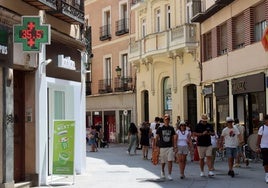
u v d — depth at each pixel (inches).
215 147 744.3
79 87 730.2
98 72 1839.3
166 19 1427.2
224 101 1103.6
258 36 945.5
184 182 631.2
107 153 1234.0
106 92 1769.2
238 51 1018.7
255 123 953.5
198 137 684.1
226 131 684.7
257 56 927.7
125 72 1704.0
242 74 997.8
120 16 1713.8
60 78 654.5
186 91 1363.2
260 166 808.3
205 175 699.4
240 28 1034.1
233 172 678.5
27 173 587.2
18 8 550.3
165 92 1481.3
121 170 788.6
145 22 1552.7
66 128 606.5
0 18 509.0
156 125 939.3
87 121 1892.2
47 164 610.5
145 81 1565.0
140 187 586.6
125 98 1681.8
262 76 902.4
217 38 1144.2
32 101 592.4
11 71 530.3
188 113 1362.0
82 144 735.1
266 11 890.1
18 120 585.3
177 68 1384.1
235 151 682.8
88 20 1903.3
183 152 674.2
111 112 1756.9
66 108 725.3
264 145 614.2
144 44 1489.9
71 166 605.0
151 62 1503.4
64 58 656.4
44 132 597.6
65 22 680.4
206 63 1224.8
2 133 516.4
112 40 1761.8
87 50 816.9
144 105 1600.6
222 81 1099.9
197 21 1244.5
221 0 1035.9
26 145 590.9
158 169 800.9
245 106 988.6
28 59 568.1
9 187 520.4
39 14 600.1
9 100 526.9
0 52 506.3
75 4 701.3
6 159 518.6
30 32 538.9
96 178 676.7
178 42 1322.6
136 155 1143.6
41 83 596.1
